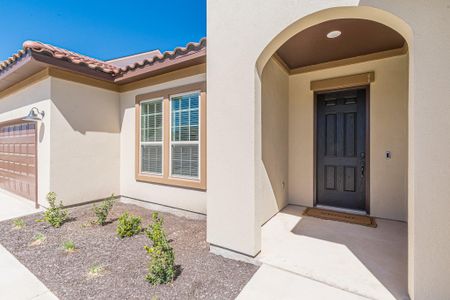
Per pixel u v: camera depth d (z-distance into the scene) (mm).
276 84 4742
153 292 2352
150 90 5430
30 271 2771
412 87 2039
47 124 4914
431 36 1956
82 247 3379
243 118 2865
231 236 3002
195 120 4719
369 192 4605
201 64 4512
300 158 5379
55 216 4305
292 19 2521
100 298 2281
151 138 5520
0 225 4285
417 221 2035
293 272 2652
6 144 6762
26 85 5551
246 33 2820
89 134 5535
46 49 4426
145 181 5586
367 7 2188
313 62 4930
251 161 2826
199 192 4680
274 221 4305
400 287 2350
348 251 3127
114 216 4918
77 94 5293
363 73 4523
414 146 2031
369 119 4586
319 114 5246
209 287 2420
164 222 4500
